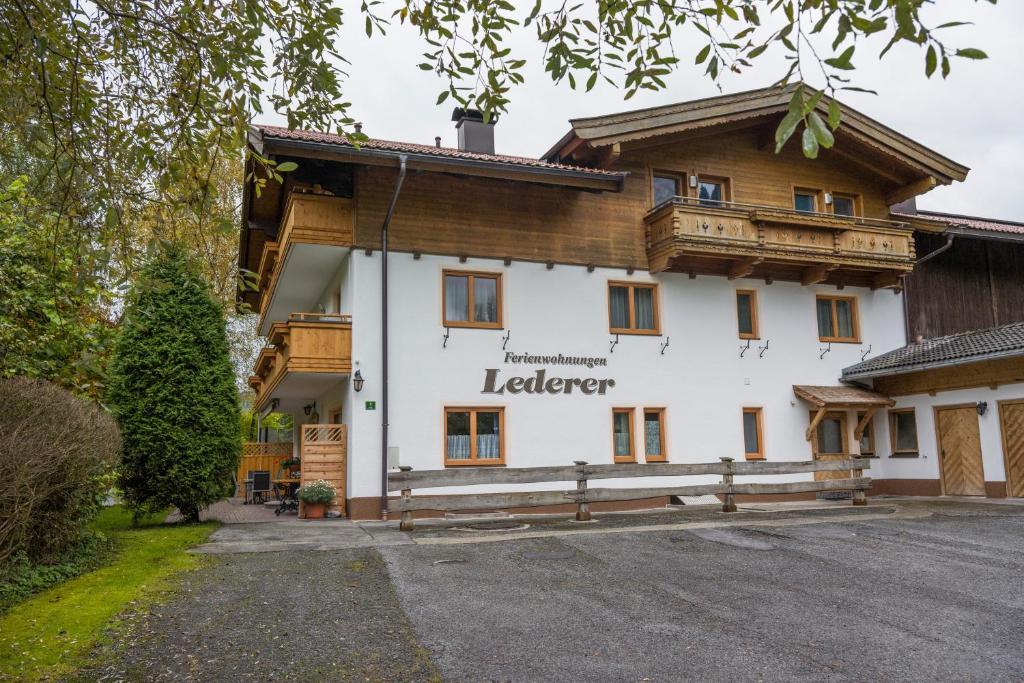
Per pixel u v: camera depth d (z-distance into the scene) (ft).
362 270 50.21
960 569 29.91
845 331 65.36
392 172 51.83
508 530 39.50
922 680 18.04
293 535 38.32
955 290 69.62
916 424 62.13
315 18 16.57
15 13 15.62
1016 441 54.54
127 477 41.37
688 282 59.36
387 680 17.51
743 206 58.29
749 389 60.23
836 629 21.97
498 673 18.06
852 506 50.85
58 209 16.97
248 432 100.17
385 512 47.55
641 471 45.50
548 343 54.29
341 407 54.65
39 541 26.94
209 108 17.20
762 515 45.29
